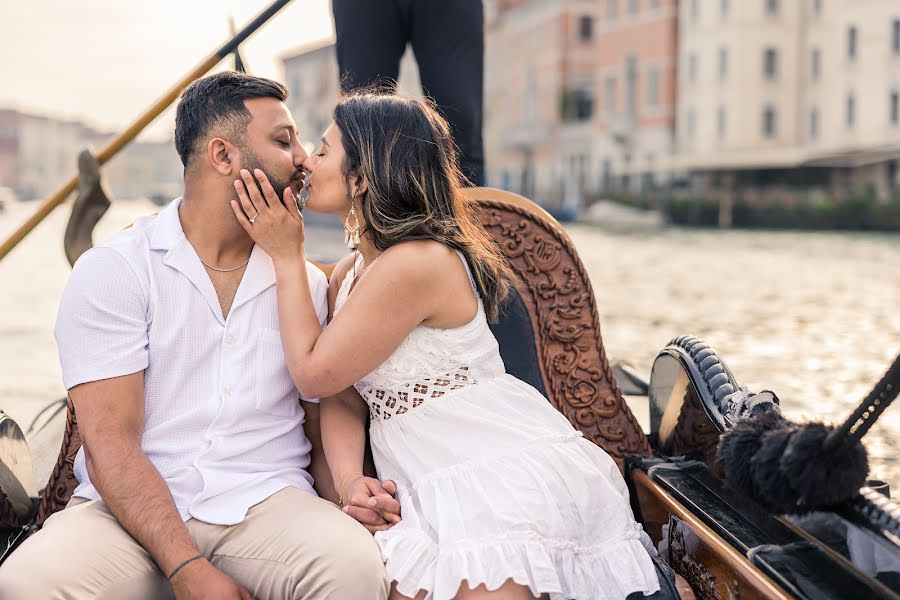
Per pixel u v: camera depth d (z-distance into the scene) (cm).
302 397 192
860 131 3384
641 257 2012
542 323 222
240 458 182
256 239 179
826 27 3525
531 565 161
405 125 184
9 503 192
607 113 4150
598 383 221
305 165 184
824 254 2078
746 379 640
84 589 158
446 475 176
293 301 179
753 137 3659
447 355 183
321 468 201
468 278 186
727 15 3628
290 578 164
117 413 171
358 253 204
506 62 4947
